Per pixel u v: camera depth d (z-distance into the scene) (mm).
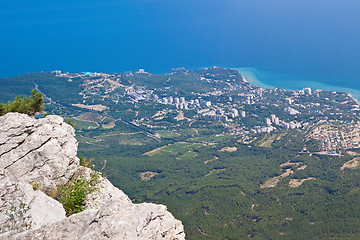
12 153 22344
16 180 21922
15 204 18062
